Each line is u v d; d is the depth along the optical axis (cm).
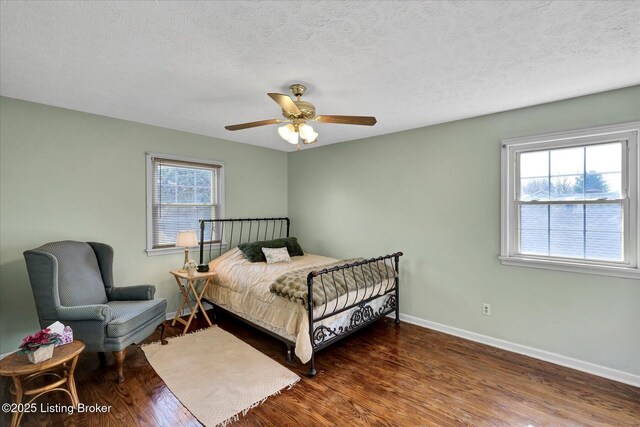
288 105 196
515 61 195
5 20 153
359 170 406
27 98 267
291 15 149
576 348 257
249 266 358
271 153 482
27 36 168
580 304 255
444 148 330
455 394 221
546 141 269
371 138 393
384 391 225
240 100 267
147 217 347
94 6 142
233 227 432
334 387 229
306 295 248
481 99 260
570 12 146
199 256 397
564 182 266
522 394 221
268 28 160
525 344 282
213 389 226
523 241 288
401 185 365
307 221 475
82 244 285
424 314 349
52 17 151
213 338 316
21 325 271
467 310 317
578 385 232
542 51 183
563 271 262
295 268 348
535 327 277
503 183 291
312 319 248
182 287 345
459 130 319
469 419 195
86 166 306
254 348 294
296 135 237
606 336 244
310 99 262
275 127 358
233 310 334
